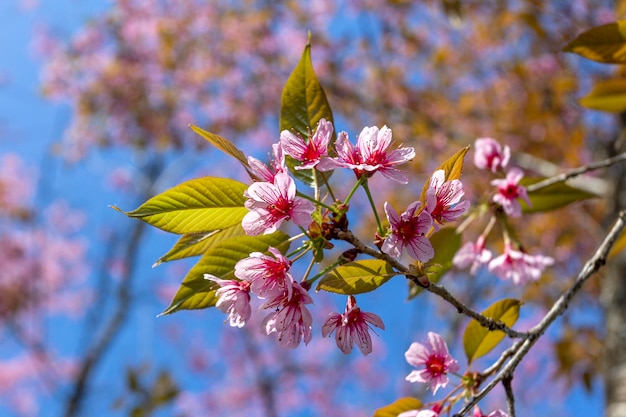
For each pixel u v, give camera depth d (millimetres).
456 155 1836
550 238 8016
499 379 1945
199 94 11133
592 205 7660
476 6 7594
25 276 12883
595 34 2422
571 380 5695
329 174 2055
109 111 11750
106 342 11156
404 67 9477
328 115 2125
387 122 8812
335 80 9641
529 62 7750
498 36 8016
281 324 1788
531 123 7453
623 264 5176
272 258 1782
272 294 1763
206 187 1812
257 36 10484
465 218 3225
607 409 4738
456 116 8906
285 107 2127
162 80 11367
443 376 2131
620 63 2500
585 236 7918
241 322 1855
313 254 1801
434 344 2172
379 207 9969
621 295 5070
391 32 9031
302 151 1899
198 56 11000
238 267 1770
